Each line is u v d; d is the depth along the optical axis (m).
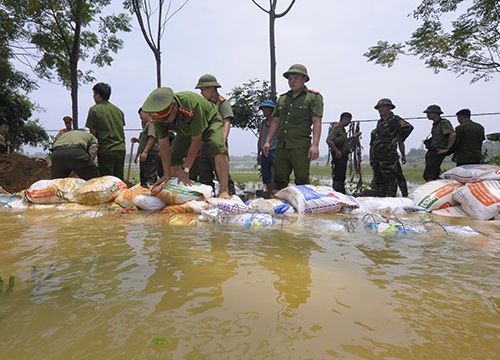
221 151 4.02
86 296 1.23
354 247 2.06
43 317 1.06
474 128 5.92
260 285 1.37
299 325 1.02
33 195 4.12
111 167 5.34
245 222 2.86
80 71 12.77
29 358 0.84
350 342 0.93
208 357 0.84
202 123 3.73
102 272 1.52
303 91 4.43
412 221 3.07
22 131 15.12
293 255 1.85
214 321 1.04
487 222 3.16
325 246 2.08
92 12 11.46
